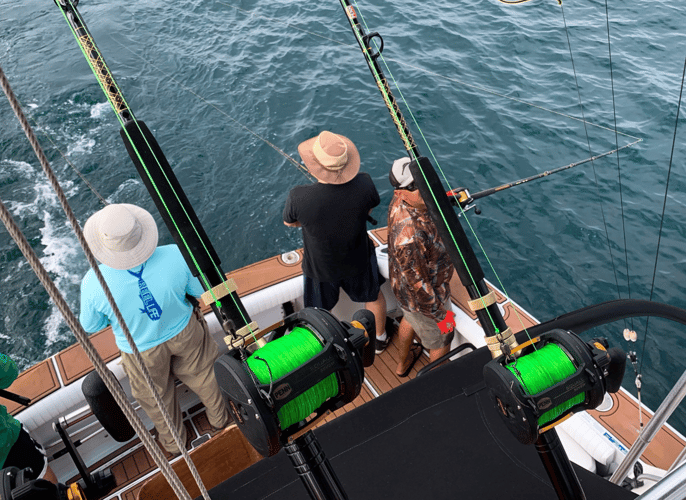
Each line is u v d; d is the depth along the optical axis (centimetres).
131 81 1141
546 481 160
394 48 1149
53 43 1376
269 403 115
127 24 1376
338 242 280
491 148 876
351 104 998
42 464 258
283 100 1032
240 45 1230
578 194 784
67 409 302
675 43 1169
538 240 724
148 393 266
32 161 944
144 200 873
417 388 185
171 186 131
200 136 963
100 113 1066
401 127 140
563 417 133
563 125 918
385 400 183
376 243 387
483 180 820
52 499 110
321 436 176
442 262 291
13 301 738
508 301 345
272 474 166
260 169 887
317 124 961
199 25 1338
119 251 229
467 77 1052
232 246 773
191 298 262
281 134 953
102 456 324
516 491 159
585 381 129
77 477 318
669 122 922
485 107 965
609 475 295
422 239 274
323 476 135
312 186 273
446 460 168
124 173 919
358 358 128
